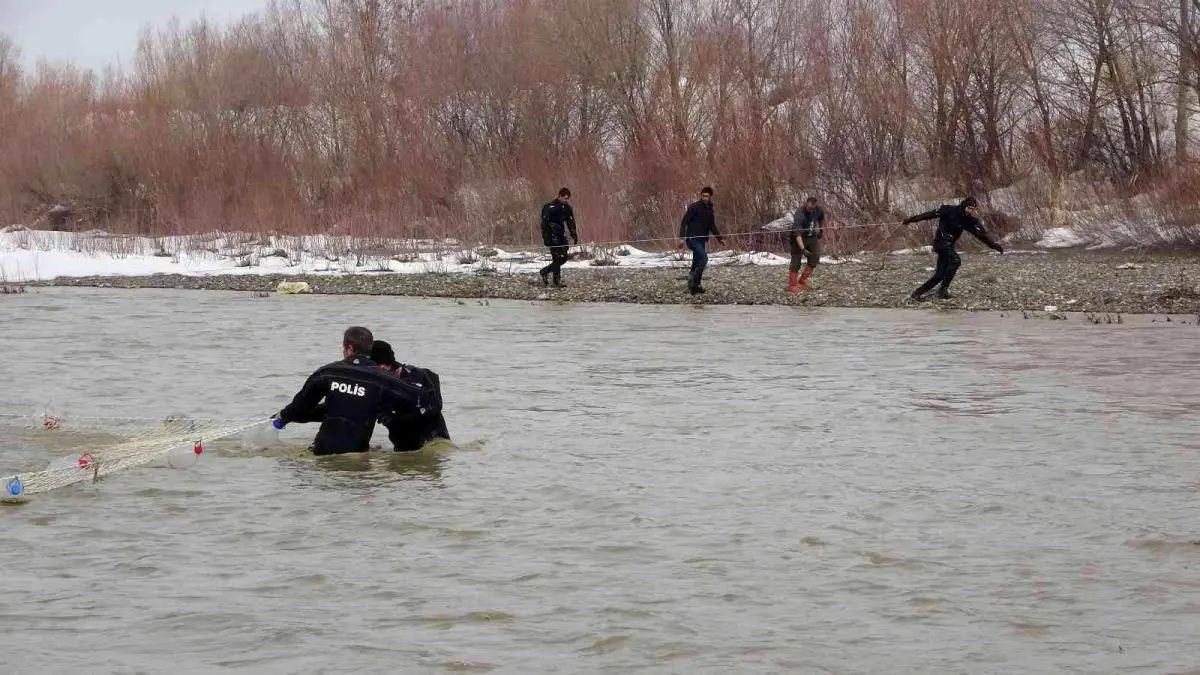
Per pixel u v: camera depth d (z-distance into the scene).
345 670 6.50
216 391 15.26
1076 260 29.41
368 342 11.72
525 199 37.81
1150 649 6.68
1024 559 8.20
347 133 43.34
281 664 6.58
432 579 7.91
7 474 10.80
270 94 44.78
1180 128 35.03
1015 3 37.19
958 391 14.72
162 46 47.62
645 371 16.66
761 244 34.03
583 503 9.71
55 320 23.34
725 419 13.18
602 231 35.22
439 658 6.65
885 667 6.49
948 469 10.73
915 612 7.27
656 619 7.19
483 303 26.03
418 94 42.69
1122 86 36.03
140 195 44.25
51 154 46.28
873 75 36.28
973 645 6.77
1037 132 36.62
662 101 38.88
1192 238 30.02
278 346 19.50
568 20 41.91
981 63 36.56
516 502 9.74
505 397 14.67
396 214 37.84
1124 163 35.81
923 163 37.34
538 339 20.14
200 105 44.69
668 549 8.50
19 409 13.94
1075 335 19.59
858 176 34.97
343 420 11.48
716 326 21.59
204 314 24.41
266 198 39.97
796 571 8.01
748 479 10.45
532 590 7.70
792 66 37.84
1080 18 36.66
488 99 42.84
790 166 35.25
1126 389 14.67
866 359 17.44
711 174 35.34
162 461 11.12
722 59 37.72
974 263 29.47
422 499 9.85
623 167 37.50
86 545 8.68
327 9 46.66
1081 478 10.34
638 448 11.73
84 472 10.66
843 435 12.26
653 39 41.09
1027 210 34.16
